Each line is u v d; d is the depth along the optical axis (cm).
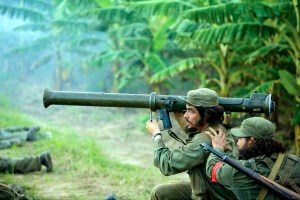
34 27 2272
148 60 1501
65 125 1789
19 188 710
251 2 897
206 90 461
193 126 464
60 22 1941
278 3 928
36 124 1639
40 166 923
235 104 499
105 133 1579
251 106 495
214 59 1250
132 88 2155
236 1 922
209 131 452
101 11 1459
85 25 1925
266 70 1123
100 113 1956
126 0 1116
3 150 1116
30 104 2344
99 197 762
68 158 1022
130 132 1573
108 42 2028
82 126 1778
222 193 445
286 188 382
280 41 1134
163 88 1956
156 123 507
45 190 801
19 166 902
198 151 449
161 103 508
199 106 452
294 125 1116
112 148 1320
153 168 1027
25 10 2077
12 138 1198
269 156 400
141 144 1388
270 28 929
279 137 1151
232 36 926
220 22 905
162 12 1036
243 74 1282
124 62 2214
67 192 791
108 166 1002
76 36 2253
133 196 764
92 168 937
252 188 395
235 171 403
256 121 407
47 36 2355
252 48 1215
